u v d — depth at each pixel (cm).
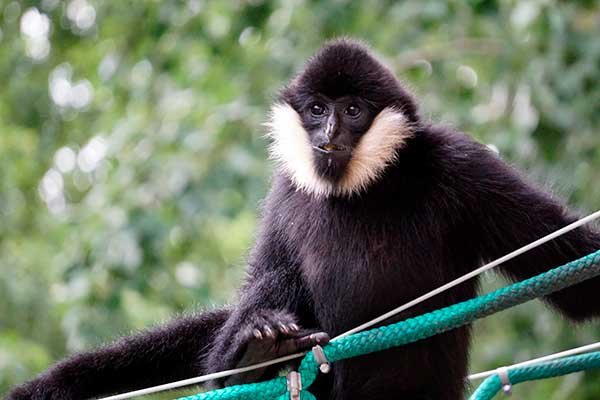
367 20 2264
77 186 2947
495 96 2262
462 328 1257
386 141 1238
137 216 2028
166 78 2433
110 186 2092
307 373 1071
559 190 1284
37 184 2925
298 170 1274
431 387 1231
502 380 1203
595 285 1149
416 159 1237
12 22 2911
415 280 1205
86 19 2880
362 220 1231
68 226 2183
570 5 2044
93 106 2912
